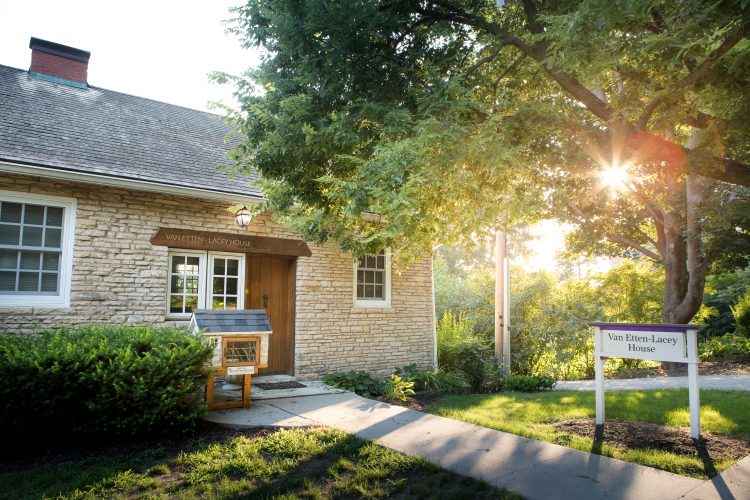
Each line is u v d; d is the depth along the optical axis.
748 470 4.31
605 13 3.67
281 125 5.92
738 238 11.98
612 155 5.54
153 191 7.88
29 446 5.04
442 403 7.69
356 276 10.45
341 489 3.95
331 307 9.89
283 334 9.69
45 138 7.88
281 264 9.81
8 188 7.03
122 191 7.92
